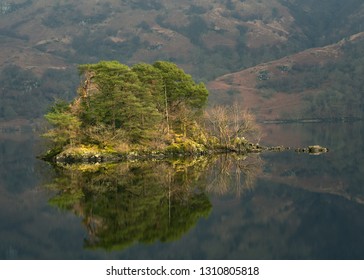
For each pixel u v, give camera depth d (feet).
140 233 140.36
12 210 177.06
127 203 179.42
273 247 128.57
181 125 363.76
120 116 327.67
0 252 125.49
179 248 126.41
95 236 137.69
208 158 339.77
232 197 199.82
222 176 254.88
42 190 215.31
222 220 158.40
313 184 238.68
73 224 151.23
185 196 195.83
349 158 353.51
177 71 359.66
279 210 176.96
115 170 268.00
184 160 322.14
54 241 133.49
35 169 297.33
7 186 238.27
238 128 398.83
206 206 179.73
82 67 323.98
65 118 308.40
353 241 134.82
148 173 256.32
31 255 121.80
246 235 140.87
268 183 239.09
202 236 138.31
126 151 323.37
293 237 139.64
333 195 209.05
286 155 372.17
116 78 313.94
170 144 349.41
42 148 469.98
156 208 172.04
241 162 321.73
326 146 461.78
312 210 177.88
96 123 324.80
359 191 219.20
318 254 122.93
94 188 211.61
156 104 350.64
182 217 160.35
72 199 188.55
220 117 391.04
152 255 120.26
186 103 367.86
